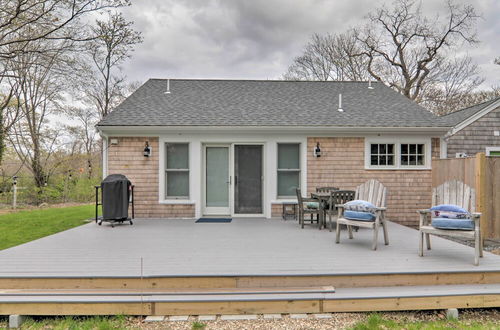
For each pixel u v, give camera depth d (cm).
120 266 391
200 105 896
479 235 401
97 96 1795
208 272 367
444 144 827
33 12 783
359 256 438
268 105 910
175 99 929
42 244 512
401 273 372
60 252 460
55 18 782
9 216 995
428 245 477
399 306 342
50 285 357
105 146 795
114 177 708
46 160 1555
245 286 361
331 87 1069
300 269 379
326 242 528
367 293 350
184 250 471
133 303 335
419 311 356
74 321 332
